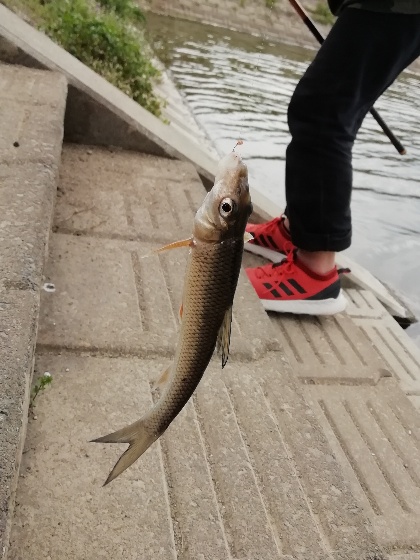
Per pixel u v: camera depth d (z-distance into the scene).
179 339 0.46
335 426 0.98
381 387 1.09
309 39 6.31
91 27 2.07
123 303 0.92
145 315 0.90
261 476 0.70
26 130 1.07
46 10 2.19
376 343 1.25
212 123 2.74
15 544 0.56
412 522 0.83
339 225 1.08
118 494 0.63
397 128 3.26
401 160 2.70
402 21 0.97
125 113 1.50
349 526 0.68
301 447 0.76
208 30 5.79
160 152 1.54
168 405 0.47
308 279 1.17
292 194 1.08
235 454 0.72
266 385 0.85
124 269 1.00
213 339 0.45
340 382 1.08
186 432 0.73
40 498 0.60
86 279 0.95
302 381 1.06
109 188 1.29
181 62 3.99
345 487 0.73
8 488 0.50
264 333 0.96
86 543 0.57
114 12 3.48
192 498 0.65
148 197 1.29
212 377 0.84
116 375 0.78
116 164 1.44
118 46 2.12
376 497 0.86
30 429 0.67
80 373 0.77
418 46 1.03
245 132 2.69
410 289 1.66
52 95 1.29
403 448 0.96
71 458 0.65
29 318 0.65
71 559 0.56
